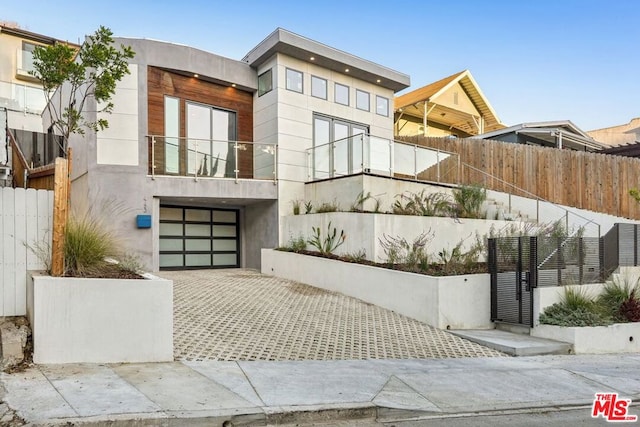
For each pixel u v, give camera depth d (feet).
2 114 25.73
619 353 27.35
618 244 34.19
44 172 26.61
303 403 15.15
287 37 45.39
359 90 54.80
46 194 21.09
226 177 44.47
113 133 40.11
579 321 27.12
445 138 61.21
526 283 28.43
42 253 20.67
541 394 18.10
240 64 48.49
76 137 43.88
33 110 66.74
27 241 20.66
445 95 81.82
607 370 22.47
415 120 86.99
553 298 28.73
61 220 19.42
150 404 14.05
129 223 39.99
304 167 48.49
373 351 22.99
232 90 48.78
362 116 54.80
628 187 53.36
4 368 16.56
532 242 28.37
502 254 29.89
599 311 28.60
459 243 38.04
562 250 30.25
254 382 17.03
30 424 12.25
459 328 28.84
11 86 65.62
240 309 28.81
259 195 45.32
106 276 20.01
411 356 22.67
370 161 42.57
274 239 46.24
